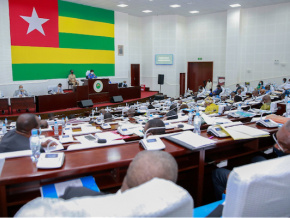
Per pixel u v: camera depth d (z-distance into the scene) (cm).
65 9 1141
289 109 441
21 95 900
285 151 173
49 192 141
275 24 1224
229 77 1350
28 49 1040
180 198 67
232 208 83
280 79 1238
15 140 210
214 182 204
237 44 1305
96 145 190
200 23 1446
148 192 68
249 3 1193
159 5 1224
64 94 953
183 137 209
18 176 137
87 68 1257
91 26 1247
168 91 1477
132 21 1450
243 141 241
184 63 1509
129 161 164
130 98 1212
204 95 1106
